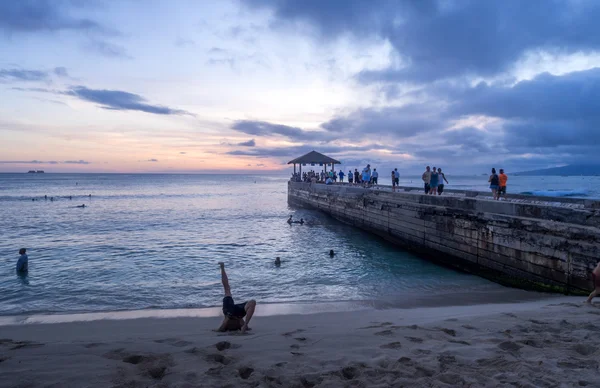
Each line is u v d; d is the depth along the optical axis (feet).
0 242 70.44
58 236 78.28
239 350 15.96
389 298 36.14
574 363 13.94
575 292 34.78
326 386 12.07
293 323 24.86
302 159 144.97
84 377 12.46
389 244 71.05
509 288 40.40
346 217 98.12
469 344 16.81
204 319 28.63
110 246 66.44
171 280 43.88
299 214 123.44
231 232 84.89
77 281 43.32
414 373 13.07
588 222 35.68
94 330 24.62
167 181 556.92
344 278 45.39
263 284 42.34
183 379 12.50
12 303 35.12
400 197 69.67
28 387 11.68
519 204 43.52
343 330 20.22
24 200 184.65
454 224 52.90
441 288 40.73
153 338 19.04
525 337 17.66
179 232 84.64
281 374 13.02
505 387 12.00
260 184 470.80
